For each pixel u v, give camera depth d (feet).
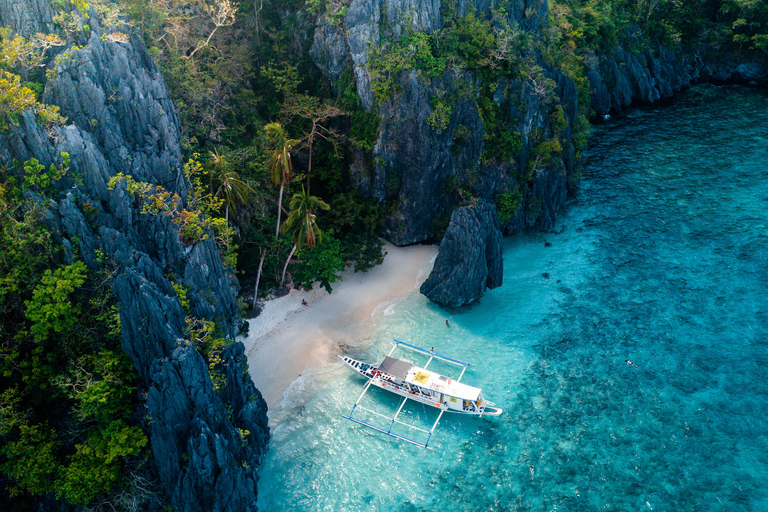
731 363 209.67
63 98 172.65
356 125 266.57
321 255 230.89
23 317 160.45
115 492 153.69
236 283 211.61
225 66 253.85
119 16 193.06
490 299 245.04
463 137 269.23
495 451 182.60
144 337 155.22
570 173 315.17
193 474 147.84
